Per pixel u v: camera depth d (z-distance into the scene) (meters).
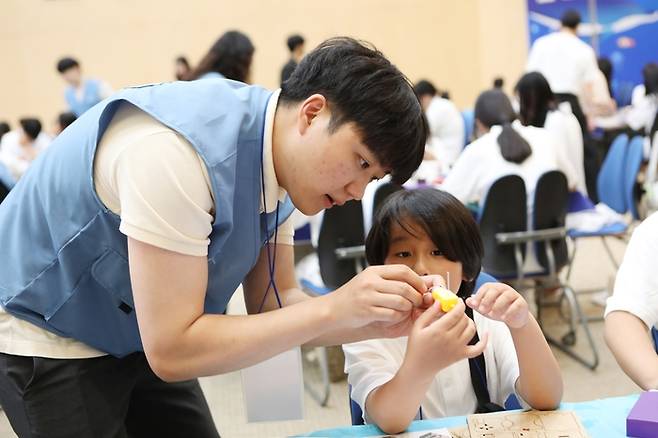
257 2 7.61
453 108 5.32
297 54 5.81
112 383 1.23
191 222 0.95
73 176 1.05
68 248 1.08
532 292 3.82
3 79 7.48
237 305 2.34
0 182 4.25
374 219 1.58
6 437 2.57
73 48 7.49
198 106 1.01
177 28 7.55
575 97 4.88
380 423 1.17
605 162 4.22
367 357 1.42
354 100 0.94
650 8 7.22
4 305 1.13
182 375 0.99
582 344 3.18
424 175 3.74
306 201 1.05
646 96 5.46
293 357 1.24
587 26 7.33
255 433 2.56
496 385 1.46
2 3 7.35
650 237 1.41
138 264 0.94
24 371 1.15
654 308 1.37
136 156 0.94
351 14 7.76
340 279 2.79
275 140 1.04
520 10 7.53
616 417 1.15
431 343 1.03
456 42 7.89
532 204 2.89
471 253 1.51
